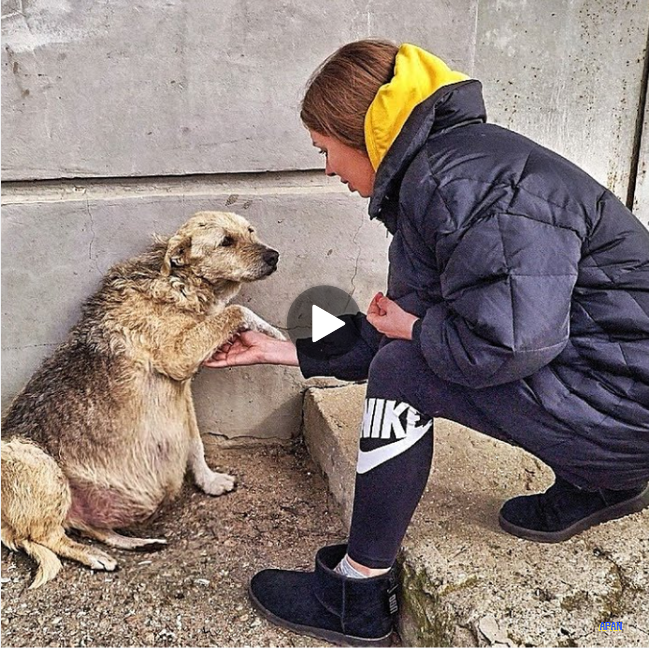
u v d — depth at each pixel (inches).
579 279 83.4
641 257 83.7
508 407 85.1
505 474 113.7
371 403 90.4
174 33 115.0
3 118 113.3
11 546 110.3
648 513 102.7
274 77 120.2
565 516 98.1
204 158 121.7
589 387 84.0
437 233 79.8
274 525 119.3
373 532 91.2
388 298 93.5
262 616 100.4
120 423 115.0
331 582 94.9
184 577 108.2
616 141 147.8
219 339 116.0
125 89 115.8
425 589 91.9
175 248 115.3
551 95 142.1
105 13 112.0
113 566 109.3
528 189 79.0
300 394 137.6
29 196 119.0
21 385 125.8
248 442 138.4
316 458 132.3
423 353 82.7
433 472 113.5
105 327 115.8
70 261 121.6
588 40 139.9
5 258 118.9
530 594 89.4
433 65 84.7
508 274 75.9
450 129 85.0
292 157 124.6
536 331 75.7
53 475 109.6
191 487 128.8
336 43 120.9
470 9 124.2
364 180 92.7
